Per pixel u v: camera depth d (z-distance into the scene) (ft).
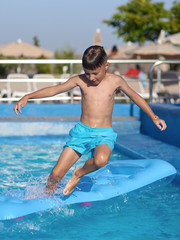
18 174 12.25
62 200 8.91
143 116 19.94
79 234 7.39
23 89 30.91
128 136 19.01
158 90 33.88
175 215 8.59
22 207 8.25
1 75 49.32
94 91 8.74
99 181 10.55
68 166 8.77
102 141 8.48
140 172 11.14
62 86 8.93
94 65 8.02
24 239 7.14
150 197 9.95
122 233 7.47
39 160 14.48
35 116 21.97
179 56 48.75
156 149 15.46
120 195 9.80
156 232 7.55
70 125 19.57
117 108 22.53
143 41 70.23
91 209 8.87
